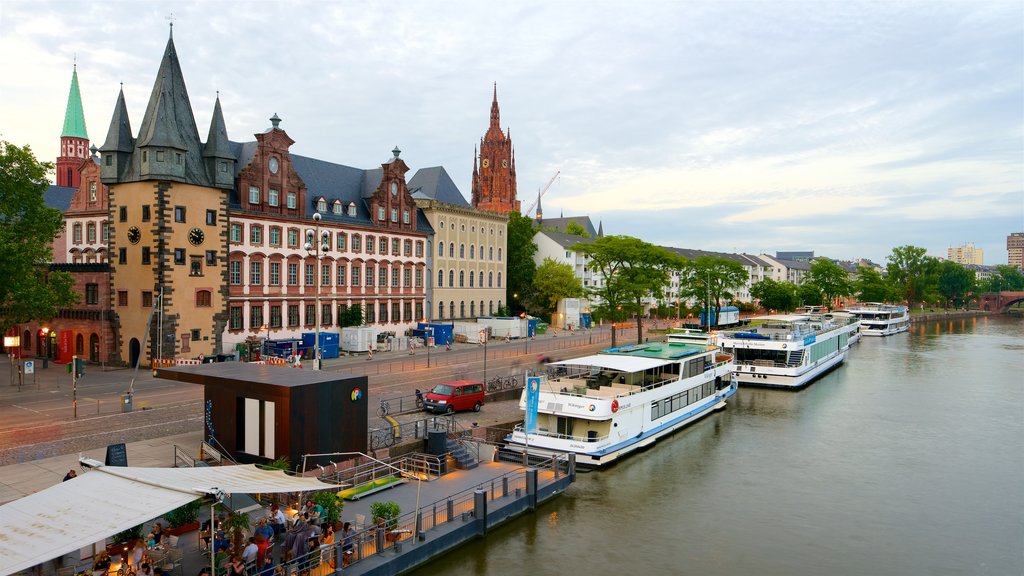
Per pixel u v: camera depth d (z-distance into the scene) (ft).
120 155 210.79
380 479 104.99
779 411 192.24
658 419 156.97
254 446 100.89
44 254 165.48
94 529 54.75
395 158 306.55
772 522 107.86
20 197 166.30
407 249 313.32
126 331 211.61
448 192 361.51
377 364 226.99
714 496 119.14
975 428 172.24
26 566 49.16
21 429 121.49
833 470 135.54
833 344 286.46
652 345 200.13
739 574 89.61
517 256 435.12
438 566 86.63
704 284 402.11
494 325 334.65
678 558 93.71
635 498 117.08
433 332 299.58
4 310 159.22
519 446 133.49
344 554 76.59
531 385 121.29
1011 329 530.68
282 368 117.80
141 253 207.51
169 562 68.64
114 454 90.99
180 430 123.24
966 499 119.65
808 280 599.98
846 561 94.38
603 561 91.66
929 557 96.02
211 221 219.20
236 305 233.14
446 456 116.37
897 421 179.73
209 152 219.41
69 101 530.27
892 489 124.47
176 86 216.74
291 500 90.02
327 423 102.27
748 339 240.94
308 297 260.01
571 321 418.92
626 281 276.82
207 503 83.35
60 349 225.97
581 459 130.82
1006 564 94.07
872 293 638.53
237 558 66.80
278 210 249.14
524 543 96.37
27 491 86.84
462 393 153.07
